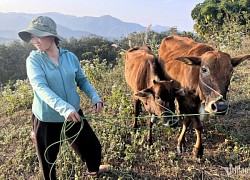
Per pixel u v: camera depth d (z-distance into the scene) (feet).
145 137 18.25
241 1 45.83
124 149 17.51
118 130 18.83
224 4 46.26
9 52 121.90
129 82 20.35
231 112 19.44
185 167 15.72
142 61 18.88
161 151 17.13
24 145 19.30
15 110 25.48
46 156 12.42
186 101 16.22
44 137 12.05
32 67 11.10
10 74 116.57
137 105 19.04
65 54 12.05
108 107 22.26
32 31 10.75
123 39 79.25
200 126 15.92
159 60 19.51
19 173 16.93
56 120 11.91
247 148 16.22
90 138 13.05
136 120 19.06
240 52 28.58
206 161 15.79
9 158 18.31
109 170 15.64
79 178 15.42
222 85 13.84
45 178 12.70
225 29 36.45
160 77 17.88
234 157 15.75
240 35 32.40
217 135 17.74
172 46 19.10
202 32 49.73
